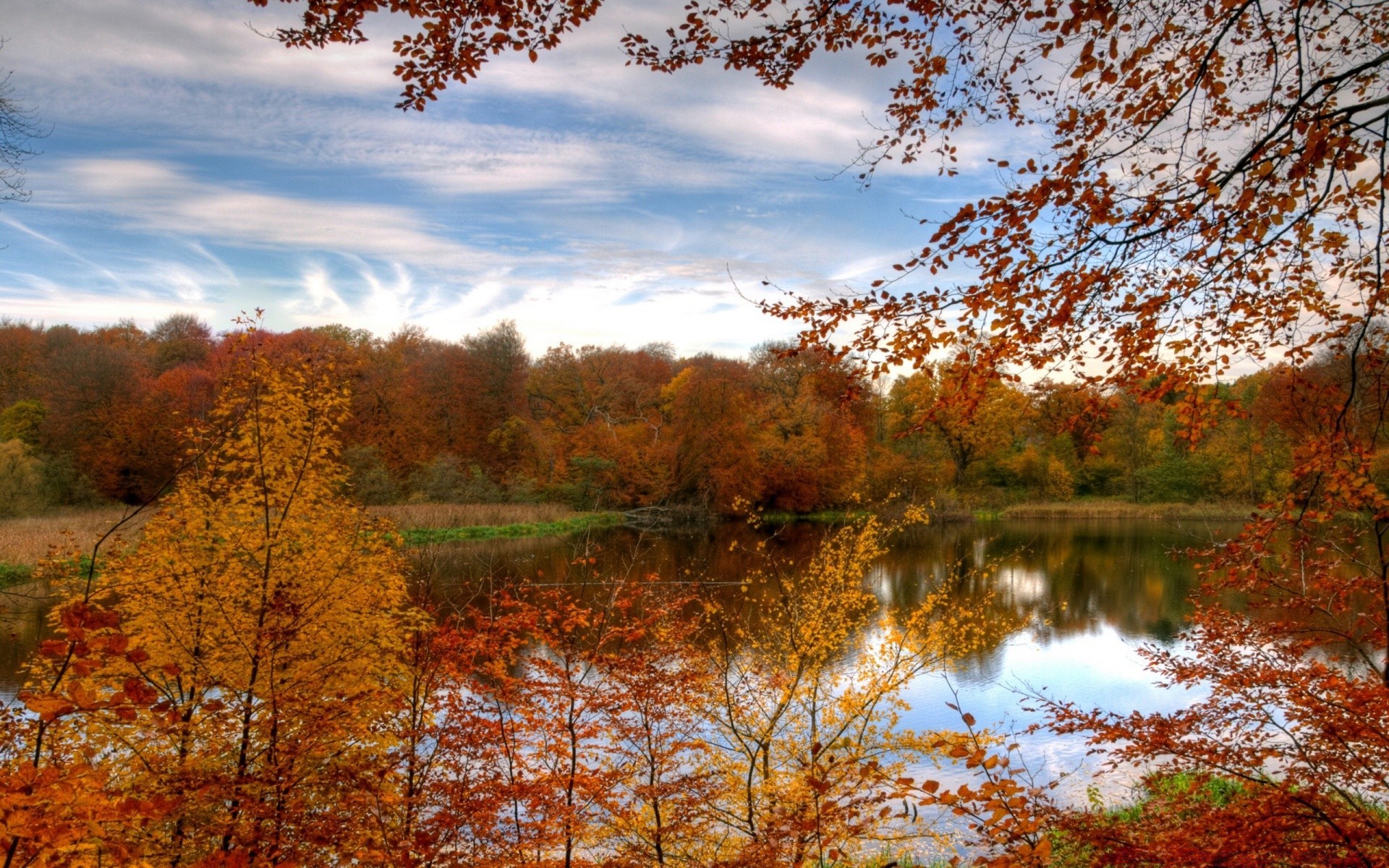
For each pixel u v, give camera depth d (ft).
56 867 9.34
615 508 137.18
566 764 21.86
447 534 86.94
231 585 23.70
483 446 151.02
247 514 25.46
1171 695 40.78
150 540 24.66
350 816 16.72
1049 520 128.06
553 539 100.01
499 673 21.21
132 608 23.62
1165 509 119.75
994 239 11.96
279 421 26.00
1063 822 13.76
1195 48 12.00
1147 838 13.99
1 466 97.14
